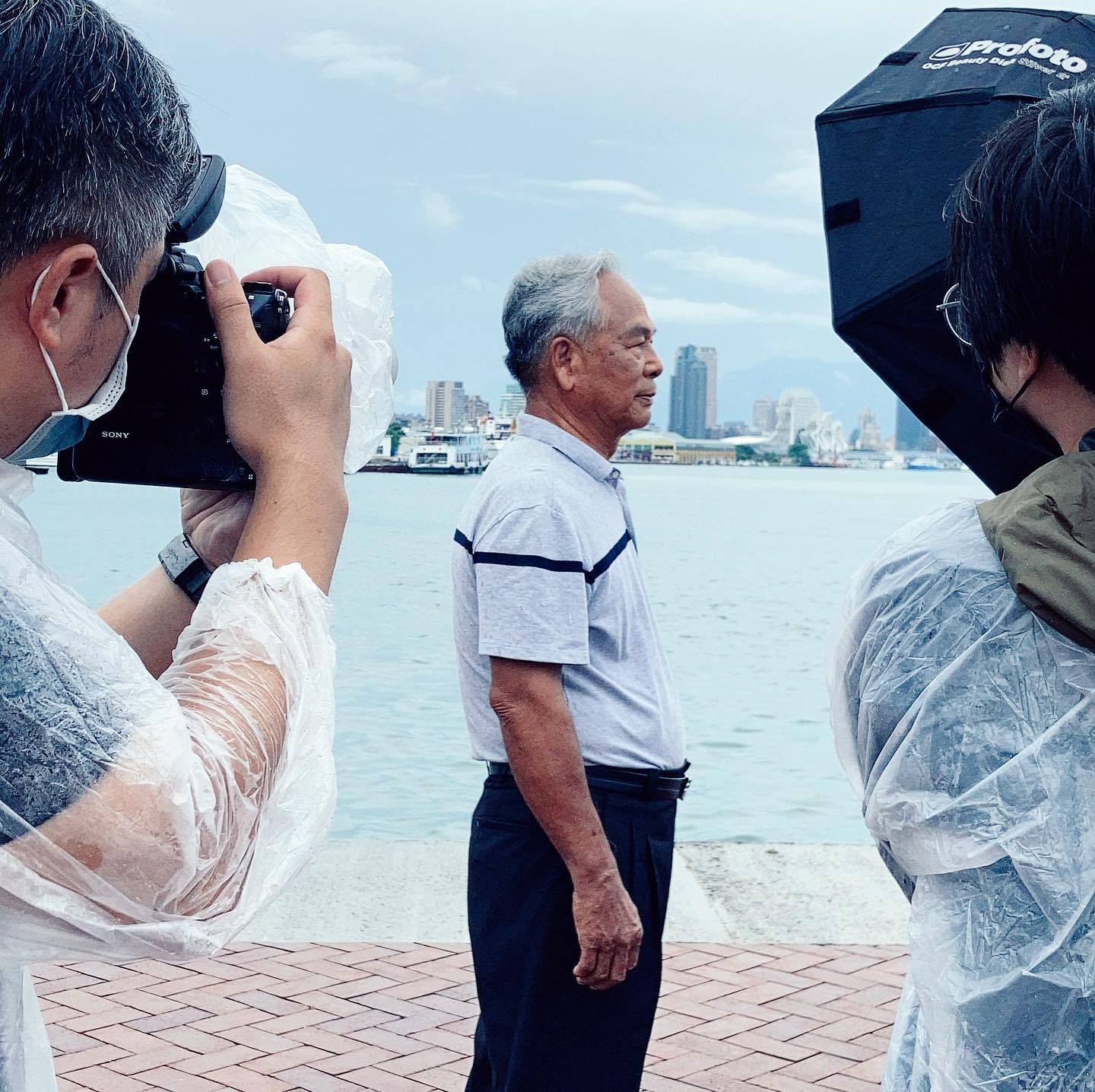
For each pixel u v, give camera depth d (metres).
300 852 0.92
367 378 1.22
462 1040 3.67
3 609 0.77
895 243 1.47
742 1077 3.51
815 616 16.22
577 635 2.21
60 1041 3.59
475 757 2.41
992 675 1.08
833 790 7.45
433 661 11.66
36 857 0.77
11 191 0.77
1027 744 1.07
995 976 1.06
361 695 9.92
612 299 2.42
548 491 2.25
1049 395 1.11
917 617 1.12
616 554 2.33
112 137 0.81
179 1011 3.81
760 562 24.70
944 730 1.09
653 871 2.30
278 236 1.14
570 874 2.20
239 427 0.98
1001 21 1.53
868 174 1.49
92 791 0.77
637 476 130.38
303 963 4.17
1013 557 1.07
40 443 0.92
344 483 1.02
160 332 0.98
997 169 1.08
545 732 2.18
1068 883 1.04
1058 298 1.05
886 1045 3.71
